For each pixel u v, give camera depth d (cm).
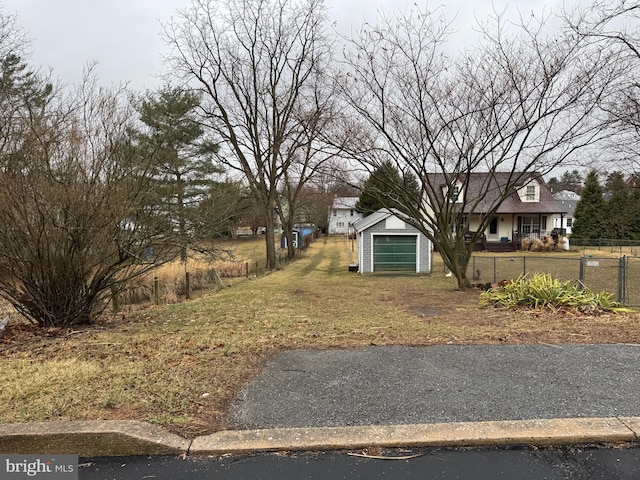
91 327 623
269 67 1989
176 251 742
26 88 852
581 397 321
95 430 263
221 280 1445
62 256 590
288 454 255
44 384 347
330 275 1650
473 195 2700
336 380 365
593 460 247
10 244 550
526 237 2752
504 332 525
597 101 880
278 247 3619
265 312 721
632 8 791
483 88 938
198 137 2069
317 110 1356
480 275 1458
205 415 298
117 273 707
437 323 600
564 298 692
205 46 1902
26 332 581
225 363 411
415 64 951
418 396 328
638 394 325
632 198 3400
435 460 248
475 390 338
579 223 3691
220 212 1179
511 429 271
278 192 2823
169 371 384
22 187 528
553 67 886
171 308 808
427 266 1730
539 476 233
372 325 587
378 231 1733
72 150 560
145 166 636
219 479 233
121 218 586
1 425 272
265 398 328
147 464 249
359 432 271
